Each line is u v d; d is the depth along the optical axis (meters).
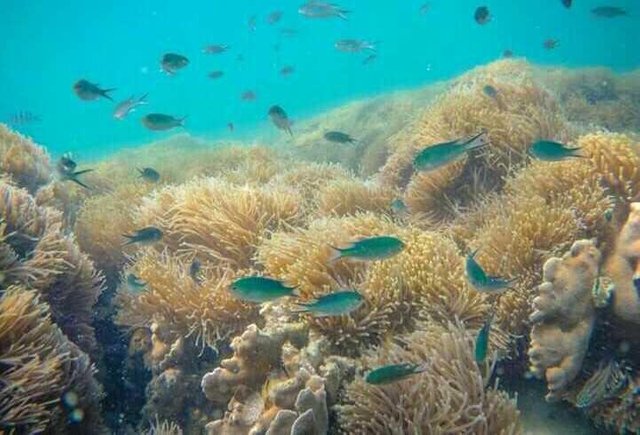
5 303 0.46
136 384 0.67
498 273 0.53
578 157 0.59
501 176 0.75
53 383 0.44
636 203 0.49
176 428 0.57
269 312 0.53
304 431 0.38
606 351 0.46
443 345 0.44
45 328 0.48
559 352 0.43
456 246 0.59
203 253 0.68
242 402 0.44
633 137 0.81
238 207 0.71
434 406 0.40
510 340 0.49
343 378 0.44
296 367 0.44
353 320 0.49
